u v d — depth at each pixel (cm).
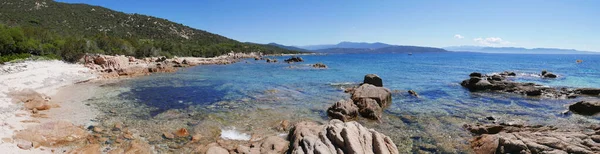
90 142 1284
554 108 2170
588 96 2639
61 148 1195
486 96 2667
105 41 7138
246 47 16012
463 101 2419
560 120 1825
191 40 14938
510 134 1303
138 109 1978
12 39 4578
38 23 9662
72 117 1712
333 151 1027
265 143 1239
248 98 2434
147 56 7819
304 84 3394
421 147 1347
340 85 3303
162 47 9444
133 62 5497
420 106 2205
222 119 1755
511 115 1950
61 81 3048
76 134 1342
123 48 7431
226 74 4603
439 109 2109
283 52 19762
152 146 1283
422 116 1903
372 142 1108
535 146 1140
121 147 1249
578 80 4088
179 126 1588
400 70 5834
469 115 1941
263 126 1631
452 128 1636
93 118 1709
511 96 2666
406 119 1828
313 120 1781
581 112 1995
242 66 6706
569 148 1102
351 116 1827
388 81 3866
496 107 2192
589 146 1114
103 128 1516
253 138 1412
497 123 1722
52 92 2500
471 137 1484
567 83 3738
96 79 3528
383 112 2006
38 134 1263
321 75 4566
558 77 4484
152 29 14575
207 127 1579
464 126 1658
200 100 2336
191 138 1398
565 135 1223
